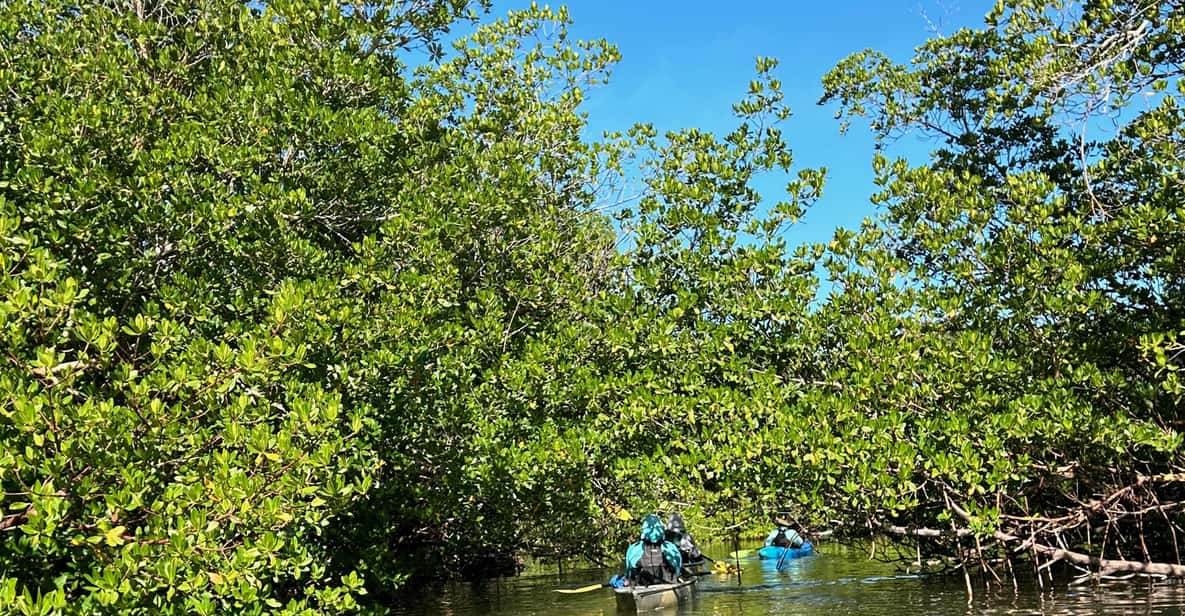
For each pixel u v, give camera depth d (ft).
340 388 38.55
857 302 48.85
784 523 48.29
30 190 34.78
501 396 48.39
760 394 44.93
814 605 46.96
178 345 31.48
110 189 36.58
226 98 45.68
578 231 56.90
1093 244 46.29
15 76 39.91
